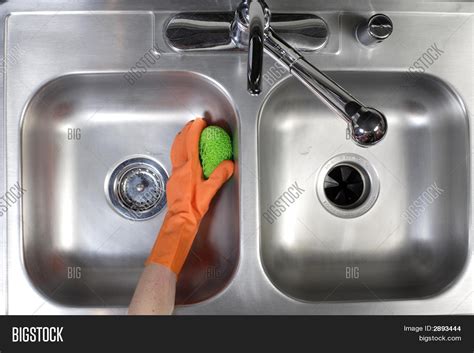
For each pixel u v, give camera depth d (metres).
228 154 0.69
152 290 0.60
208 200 0.67
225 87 0.65
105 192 0.73
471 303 0.64
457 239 0.67
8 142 0.64
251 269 0.63
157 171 0.75
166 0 0.65
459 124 0.67
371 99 0.71
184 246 0.65
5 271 0.63
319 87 0.50
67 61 0.65
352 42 0.66
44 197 0.69
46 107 0.68
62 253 0.71
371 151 0.74
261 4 0.49
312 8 0.66
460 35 0.67
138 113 0.74
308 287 0.70
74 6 0.65
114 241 0.72
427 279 0.69
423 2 0.66
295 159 0.73
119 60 0.65
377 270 0.72
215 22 0.64
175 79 0.67
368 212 0.73
